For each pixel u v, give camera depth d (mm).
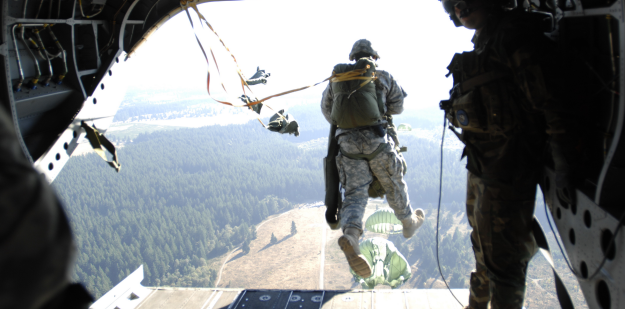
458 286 93062
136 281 4648
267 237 130125
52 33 3357
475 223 2668
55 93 3492
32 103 3320
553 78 1981
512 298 2352
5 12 2865
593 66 2053
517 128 2246
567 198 2078
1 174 519
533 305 63781
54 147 3555
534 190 2342
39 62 3307
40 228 546
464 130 2465
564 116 2002
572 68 2066
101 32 3988
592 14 1896
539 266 78562
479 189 2430
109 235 129625
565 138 2027
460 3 2367
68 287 722
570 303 2277
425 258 104500
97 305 4148
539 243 2395
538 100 2029
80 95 3691
